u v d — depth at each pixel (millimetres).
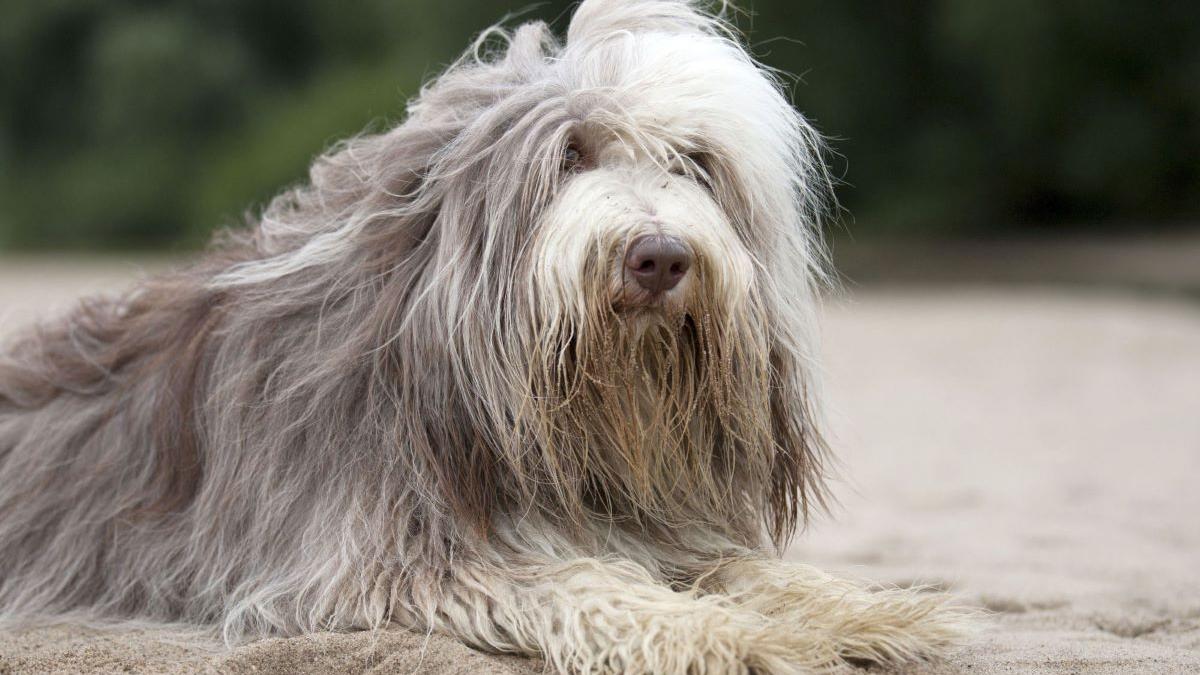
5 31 42781
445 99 4281
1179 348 14492
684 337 3842
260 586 4004
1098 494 7426
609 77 4035
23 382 4910
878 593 3945
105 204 41281
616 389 3803
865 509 7035
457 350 3842
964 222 29641
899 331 16422
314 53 43469
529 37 4473
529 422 3791
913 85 28297
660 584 3830
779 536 4305
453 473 3871
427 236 4012
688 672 3377
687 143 3943
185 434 4359
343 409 4016
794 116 4398
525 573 3752
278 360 4191
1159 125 27531
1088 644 4078
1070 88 26891
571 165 3932
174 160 41219
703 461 4086
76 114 43875
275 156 35906
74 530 4516
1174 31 26672
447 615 3713
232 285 4434
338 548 3877
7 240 41438
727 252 3760
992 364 13766
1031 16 25234
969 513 6891
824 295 4574
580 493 3986
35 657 3807
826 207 4684
